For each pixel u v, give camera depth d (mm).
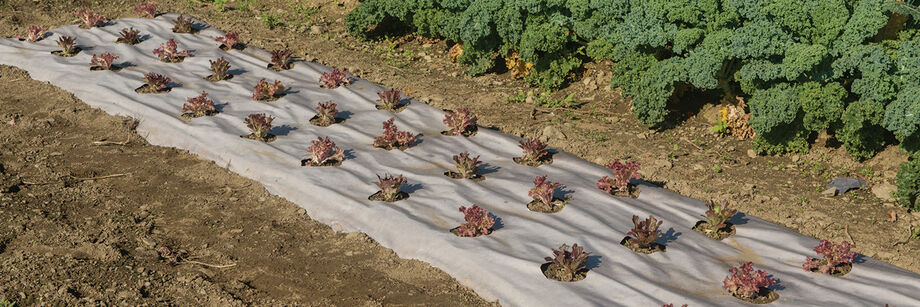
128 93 13836
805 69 11633
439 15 16031
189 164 11789
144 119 12914
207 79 14734
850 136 11727
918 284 8594
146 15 18250
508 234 9578
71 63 15000
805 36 12148
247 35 17344
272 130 12727
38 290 8219
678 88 13930
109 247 9172
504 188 10938
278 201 10766
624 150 12594
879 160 11977
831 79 12070
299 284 8750
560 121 13703
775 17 12141
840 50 11727
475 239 9461
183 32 17141
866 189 11281
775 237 9727
